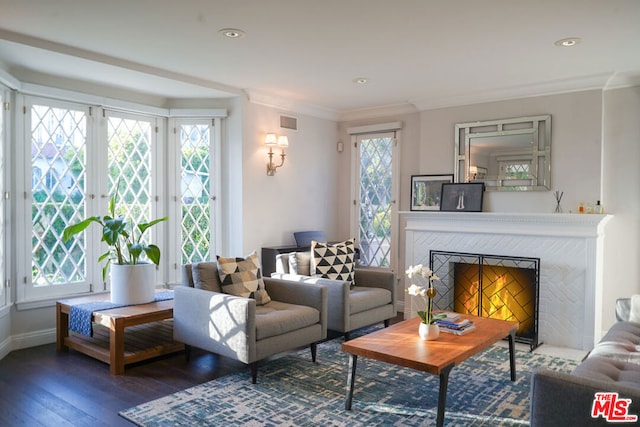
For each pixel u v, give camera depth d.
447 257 4.99
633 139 4.36
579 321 4.23
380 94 5.20
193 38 3.46
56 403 2.96
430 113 5.40
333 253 4.59
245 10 2.94
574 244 4.24
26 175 4.12
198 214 5.21
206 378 3.40
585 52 3.72
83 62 3.85
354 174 6.20
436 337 3.01
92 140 4.57
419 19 3.08
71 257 4.45
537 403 1.87
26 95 4.11
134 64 4.08
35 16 3.05
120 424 2.68
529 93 4.72
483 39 3.44
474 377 3.44
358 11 2.95
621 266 4.43
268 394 3.10
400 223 5.79
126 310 3.72
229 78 4.59
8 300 3.98
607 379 2.22
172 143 5.12
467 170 5.12
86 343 3.85
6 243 3.96
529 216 4.39
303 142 5.84
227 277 3.73
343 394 3.11
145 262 4.16
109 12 2.98
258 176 5.29
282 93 5.20
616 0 2.76
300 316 3.58
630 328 3.15
